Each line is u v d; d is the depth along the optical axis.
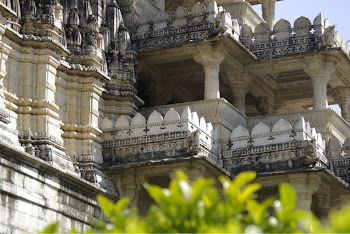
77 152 32.66
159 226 10.81
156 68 41.91
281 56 40.03
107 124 34.19
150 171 33.06
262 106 44.72
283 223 10.85
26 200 26.92
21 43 30.47
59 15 31.48
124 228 10.71
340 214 10.11
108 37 37.31
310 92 44.88
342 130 41.34
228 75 40.91
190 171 32.44
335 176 34.81
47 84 30.59
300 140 34.16
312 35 40.19
